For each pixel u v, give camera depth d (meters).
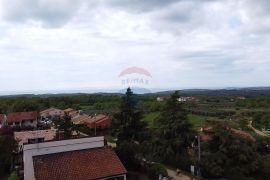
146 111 96.94
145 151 42.50
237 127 76.62
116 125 45.50
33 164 27.58
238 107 145.38
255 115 100.94
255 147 40.25
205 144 40.22
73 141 30.52
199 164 37.31
